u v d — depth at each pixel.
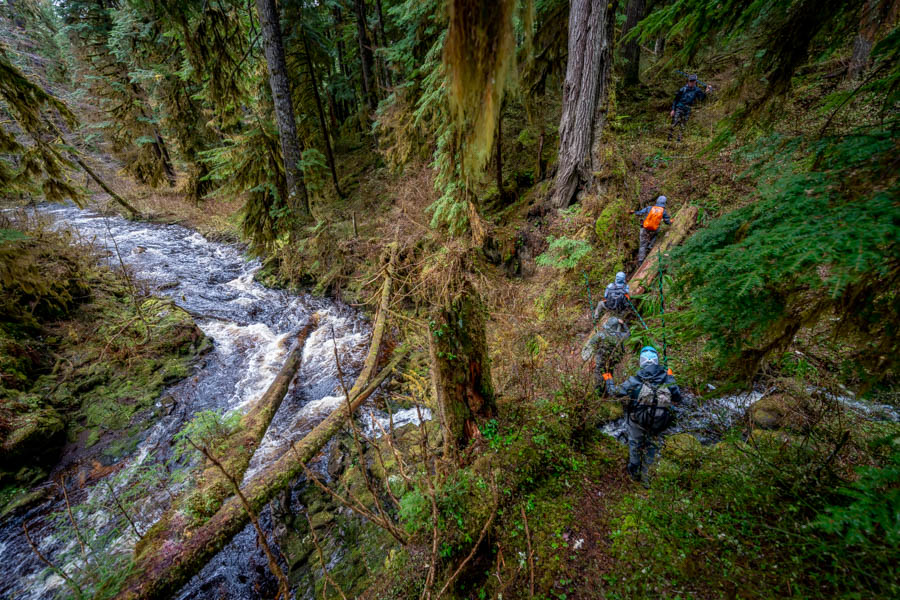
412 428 5.62
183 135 13.67
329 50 14.49
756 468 3.01
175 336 8.36
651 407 3.13
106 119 15.81
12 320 7.28
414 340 7.59
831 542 2.17
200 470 4.86
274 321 9.84
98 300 8.97
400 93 9.60
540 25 8.72
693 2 2.33
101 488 5.08
